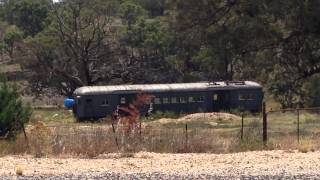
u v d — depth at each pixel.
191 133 31.19
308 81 77.19
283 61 74.56
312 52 72.69
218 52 71.44
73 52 101.31
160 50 105.12
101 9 103.12
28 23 146.12
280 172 20.28
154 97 71.88
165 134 30.44
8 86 32.56
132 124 29.89
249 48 69.94
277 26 69.38
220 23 71.75
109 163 23.00
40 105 101.62
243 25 67.69
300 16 67.12
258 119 56.12
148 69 105.38
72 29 101.31
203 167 21.81
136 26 106.06
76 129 35.88
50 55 101.31
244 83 75.50
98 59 103.12
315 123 48.72
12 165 22.44
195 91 73.94
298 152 26.17
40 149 26.45
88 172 20.58
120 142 27.62
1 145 26.94
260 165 22.17
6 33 127.50
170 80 105.12
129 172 20.52
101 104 71.19
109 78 103.44
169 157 24.88
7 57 152.25
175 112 73.12
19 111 31.48
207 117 60.53
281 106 79.62
